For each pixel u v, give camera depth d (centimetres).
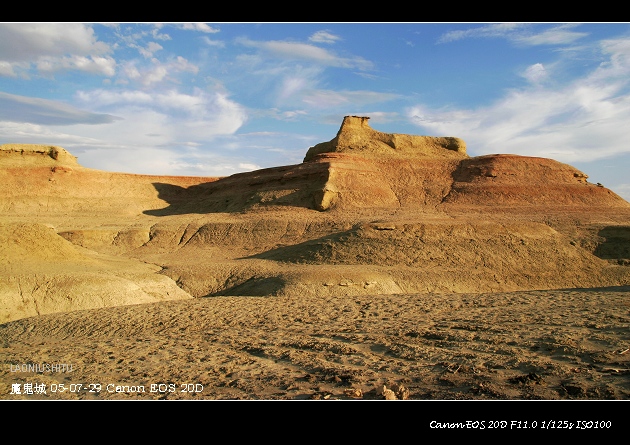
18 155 8481
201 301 2791
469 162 8250
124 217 7550
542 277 4259
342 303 2567
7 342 2066
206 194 8775
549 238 4909
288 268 4088
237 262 4562
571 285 4191
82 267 3278
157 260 5122
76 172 8475
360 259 4372
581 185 7200
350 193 7119
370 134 9394
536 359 1330
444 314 2112
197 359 1580
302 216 6394
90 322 2261
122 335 2055
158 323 2209
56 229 6253
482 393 1116
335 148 9062
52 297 2798
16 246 3206
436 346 1562
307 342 1705
